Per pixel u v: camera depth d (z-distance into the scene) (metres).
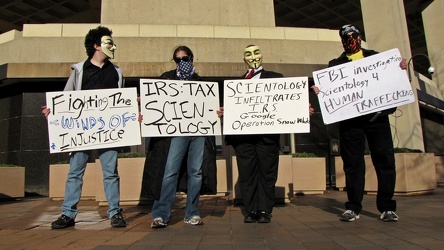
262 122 4.29
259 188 4.28
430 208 5.21
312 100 11.71
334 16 26.20
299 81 4.38
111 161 4.20
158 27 11.34
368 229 3.62
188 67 4.38
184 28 11.43
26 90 11.09
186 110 4.19
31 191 10.54
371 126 4.13
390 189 4.04
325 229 3.67
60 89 11.12
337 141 11.16
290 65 11.45
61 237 3.46
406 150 7.80
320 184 8.35
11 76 10.46
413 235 3.26
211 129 4.21
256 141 4.30
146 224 4.27
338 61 4.54
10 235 3.58
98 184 6.61
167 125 4.09
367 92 4.17
